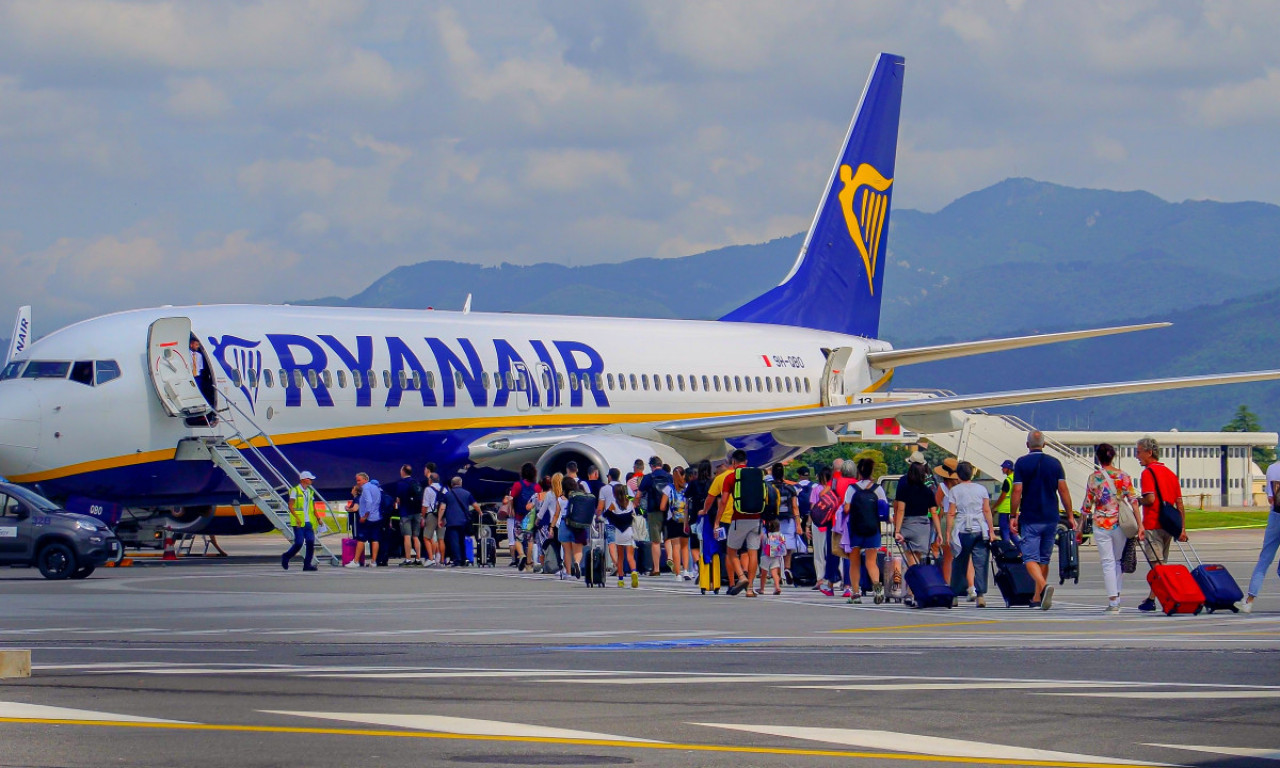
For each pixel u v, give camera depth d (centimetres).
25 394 4772
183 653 2255
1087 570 5047
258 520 5638
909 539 3391
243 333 5184
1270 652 2292
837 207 7769
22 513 4272
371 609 3212
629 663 2141
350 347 5434
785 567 4350
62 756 1346
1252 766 1341
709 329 7000
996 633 2658
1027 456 3316
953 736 1484
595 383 6234
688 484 4281
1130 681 1922
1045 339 6562
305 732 1487
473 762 1334
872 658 2219
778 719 1588
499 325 6081
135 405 4884
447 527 5069
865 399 7475
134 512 5303
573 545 4334
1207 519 11881
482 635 2602
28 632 2622
